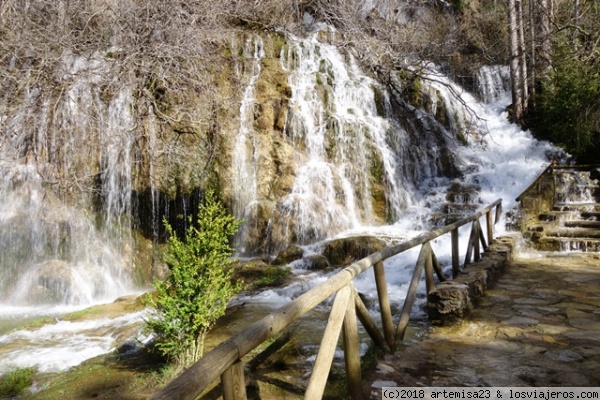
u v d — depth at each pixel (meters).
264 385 3.66
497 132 17.25
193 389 1.58
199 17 11.98
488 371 3.67
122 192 10.91
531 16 17.84
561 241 9.28
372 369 3.74
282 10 16.95
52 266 9.59
